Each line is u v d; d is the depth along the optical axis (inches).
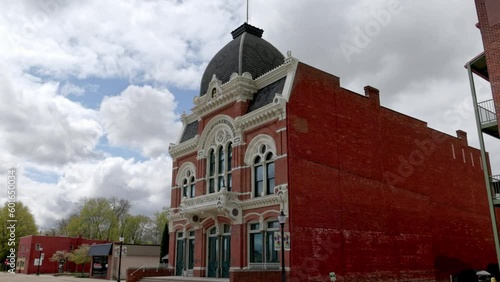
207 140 1330.0
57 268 2920.8
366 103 1262.3
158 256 2075.5
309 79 1131.9
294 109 1069.1
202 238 1261.1
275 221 1053.2
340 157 1136.2
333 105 1165.7
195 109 1391.5
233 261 1115.3
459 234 1427.2
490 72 902.4
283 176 1021.8
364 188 1167.0
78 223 3491.6
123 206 4052.7
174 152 1486.2
